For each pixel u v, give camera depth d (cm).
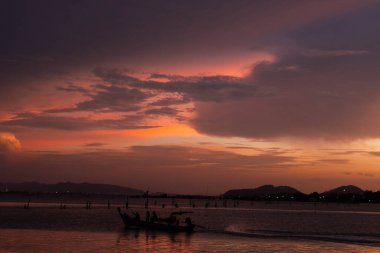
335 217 14725
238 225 8888
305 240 5491
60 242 4834
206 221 10288
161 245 4853
